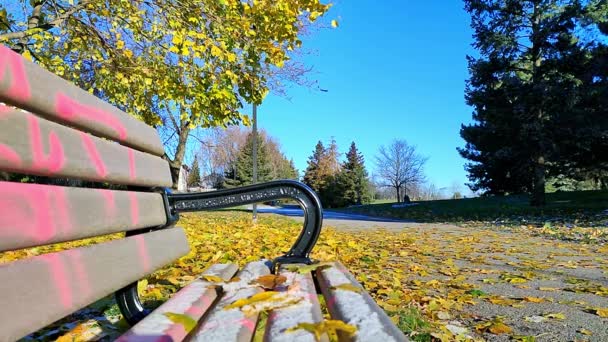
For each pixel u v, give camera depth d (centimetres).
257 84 616
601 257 685
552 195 2880
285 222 1371
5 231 106
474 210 2267
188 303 167
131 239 184
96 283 146
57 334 265
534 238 988
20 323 106
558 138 2309
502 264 605
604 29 2120
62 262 128
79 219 141
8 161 113
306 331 127
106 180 170
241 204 261
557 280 489
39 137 128
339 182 6594
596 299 396
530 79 2319
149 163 227
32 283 113
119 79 619
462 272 529
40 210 121
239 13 561
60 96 146
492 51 2291
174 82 585
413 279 475
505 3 2244
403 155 6700
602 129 2180
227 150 2523
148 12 593
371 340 115
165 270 443
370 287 407
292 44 597
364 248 737
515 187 3806
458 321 320
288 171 8494
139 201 202
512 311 351
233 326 140
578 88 2155
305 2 555
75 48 639
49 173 132
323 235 945
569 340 283
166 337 125
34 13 555
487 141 3072
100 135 177
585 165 2900
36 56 591
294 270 242
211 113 606
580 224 1305
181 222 1216
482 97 2422
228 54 545
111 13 583
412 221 1856
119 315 295
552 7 2200
